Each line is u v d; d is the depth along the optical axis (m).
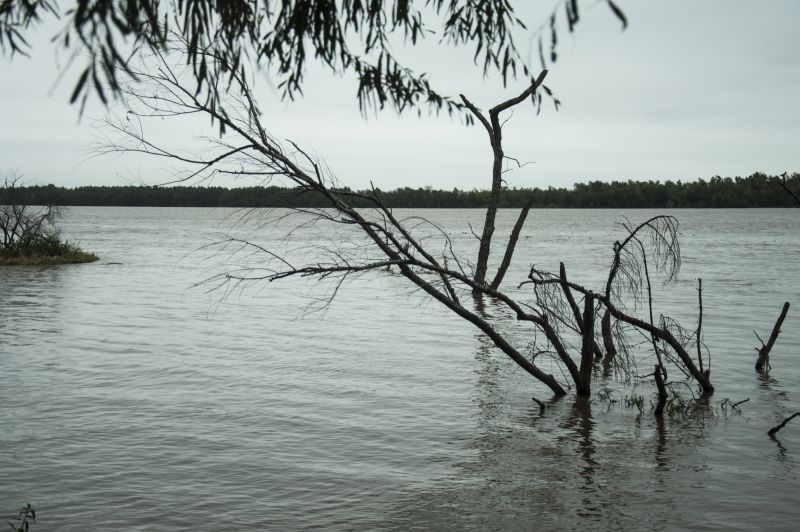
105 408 12.12
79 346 17.81
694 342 18.34
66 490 8.57
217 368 15.36
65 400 12.60
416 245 11.38
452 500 8.38
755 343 18.20
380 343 18.50
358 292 30.78
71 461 9.55
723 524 7.72
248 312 24.38
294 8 4.55
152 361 16.05
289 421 11.47
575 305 13.17
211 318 22.94
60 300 27.22
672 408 11.99
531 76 5.11
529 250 61.75
